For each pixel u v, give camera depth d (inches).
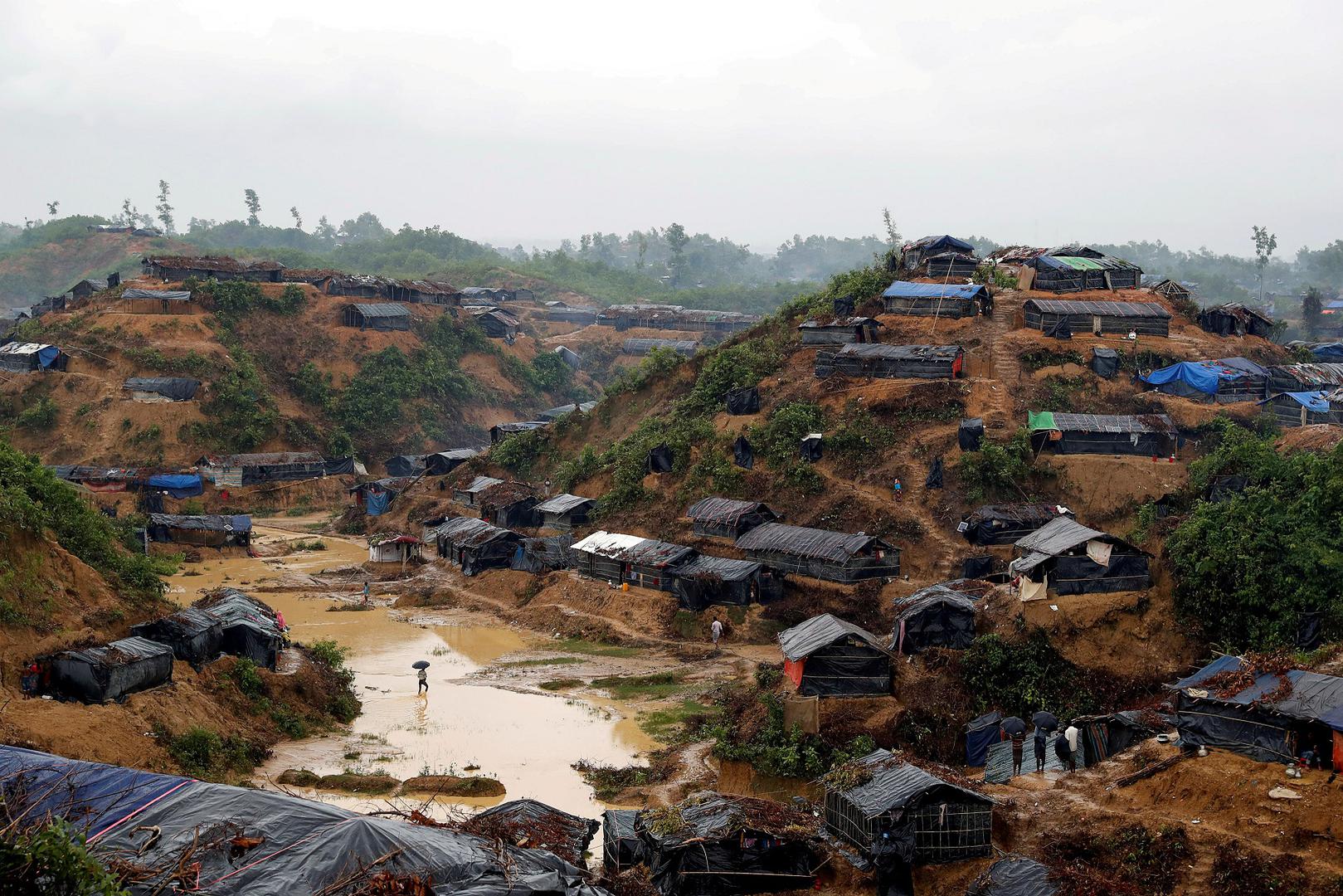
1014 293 3609.7
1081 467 2721.5
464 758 1781.5
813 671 1828.2
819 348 3334.2
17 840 726.5
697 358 3978.8
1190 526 1989.4
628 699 2132.1
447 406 5521.7
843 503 2807.6
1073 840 1259.8
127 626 1833.2
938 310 3472.0
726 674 2255.2
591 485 3486.7
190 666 1814.7
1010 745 1670.8
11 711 1459.2
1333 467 1988.2
